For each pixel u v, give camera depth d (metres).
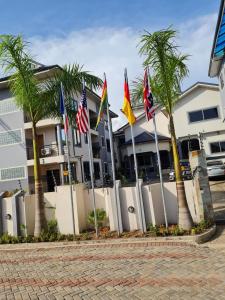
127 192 10.42
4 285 6.66
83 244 9.62
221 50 18.09
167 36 9.41
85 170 27.98
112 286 5.93
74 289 6.00
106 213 11.26
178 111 29.58
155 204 10.50
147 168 32.09
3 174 24.81
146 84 9.81
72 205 10.46
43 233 10.58
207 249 7.79
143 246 8.66
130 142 32.38
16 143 24.72
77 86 11.62
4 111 25.28
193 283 5.63
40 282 6.62
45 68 19.47
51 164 24.97
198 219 9.99
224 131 28.19
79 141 27.41
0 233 11.45
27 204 11.46
